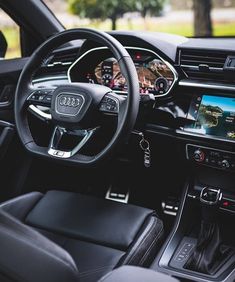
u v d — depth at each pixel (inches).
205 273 74.0
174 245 79.0
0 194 96.0
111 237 66.5
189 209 83.4
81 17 175.2
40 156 71.9
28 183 97.8
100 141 75.7
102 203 73.2
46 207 72.9
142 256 65.1
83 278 59.0
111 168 95.7
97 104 67.6
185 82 76.4
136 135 80.6
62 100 69.1
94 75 84.2
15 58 95.6
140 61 79.4
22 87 75.0
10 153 94.1
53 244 35.0
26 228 35.1
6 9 93.0
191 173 83.2
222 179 80.1
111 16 171.3
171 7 179.6
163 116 79.1
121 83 81.3
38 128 88.0
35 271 33.2
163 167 88.3
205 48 74.9
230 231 81.7
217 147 75.0
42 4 95.4
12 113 94.3
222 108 74.5
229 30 175.0
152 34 81.0
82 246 65.7
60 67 86.0
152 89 79.1
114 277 39.8
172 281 39.7
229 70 72.7
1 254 33.9
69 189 101.9
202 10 173.6
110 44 67.4
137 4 170.4
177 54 77.1
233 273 73.3
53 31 97.4
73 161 68.9
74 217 70.6
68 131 72.7
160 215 95.3
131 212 71.1
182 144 78.4
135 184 97.3
